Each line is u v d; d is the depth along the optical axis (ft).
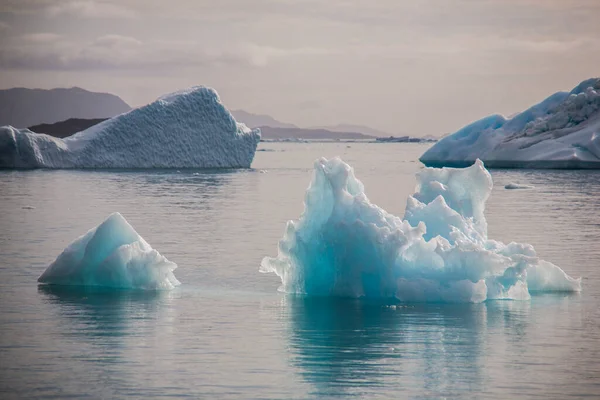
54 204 197.57
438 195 95.04
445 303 84.64
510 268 85.35
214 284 96.37
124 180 281.95
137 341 70.33
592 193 233.35
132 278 93.25
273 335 72.33
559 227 153.07
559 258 115.65
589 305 83.92
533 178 300.40
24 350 67.56
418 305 83.76
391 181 298.35
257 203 203.00
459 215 91.15
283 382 59.67
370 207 87.66
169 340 70.59
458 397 56.90
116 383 59.52
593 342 70.08
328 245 88.12
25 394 57.26
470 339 71.00
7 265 109.40
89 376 61.05
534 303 84.89
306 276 90.02
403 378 60.64
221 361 64.69
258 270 106.01
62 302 85.30
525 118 390.21
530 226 154.92
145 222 160.04
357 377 60.85
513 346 68.90
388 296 86.94
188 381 59.93
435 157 400.88
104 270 93.91
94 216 171.73
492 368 63.00
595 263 111.24
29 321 77.10
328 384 59.31
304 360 64.90
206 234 142.41
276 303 85.25
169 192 234.17
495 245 91.09
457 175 97.04
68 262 95.20
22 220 164.45
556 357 65.82
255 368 62.90
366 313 80.28
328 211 89.15
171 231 146.30
